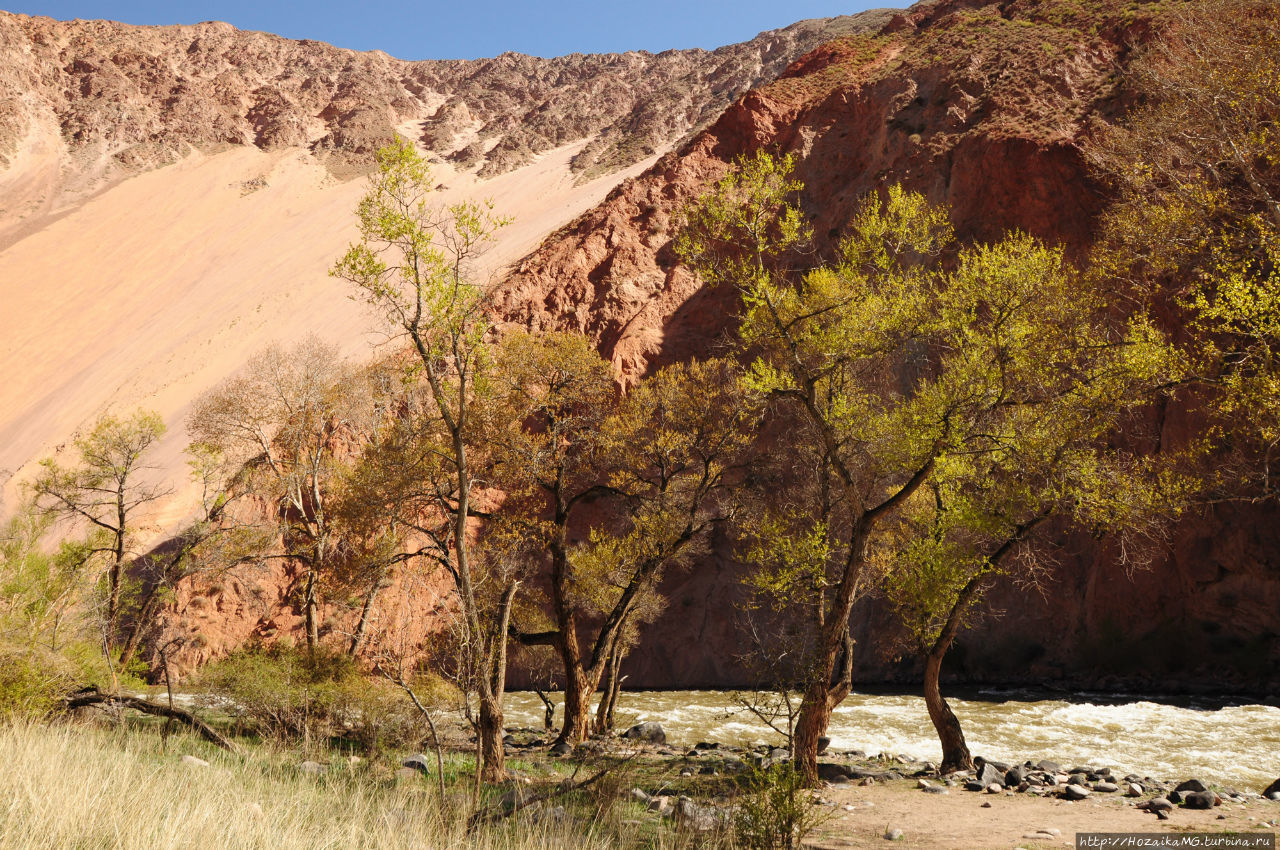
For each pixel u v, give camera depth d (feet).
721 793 32.91
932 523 49.67
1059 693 94.53
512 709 98.22
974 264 43.09
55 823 17.04
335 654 55.72
